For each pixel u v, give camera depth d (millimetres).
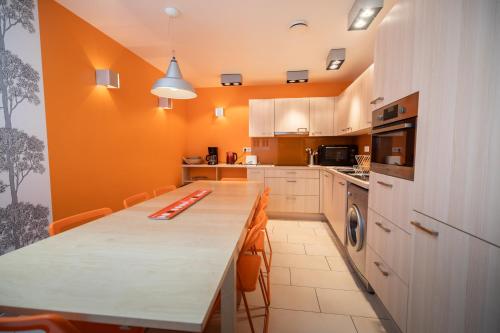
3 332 559
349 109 3242
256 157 4270
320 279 2051
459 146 910
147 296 625
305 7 1974
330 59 2807
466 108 877
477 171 828
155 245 961
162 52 2896
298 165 4344
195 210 1522
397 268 1362
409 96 1261
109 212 1497
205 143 4566
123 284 681
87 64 2211
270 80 4055
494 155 766
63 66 1965
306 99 3965
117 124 2645
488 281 786
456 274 917
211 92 4504
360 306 1705
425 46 1128
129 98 2846
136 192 3004
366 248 1854
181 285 675
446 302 968
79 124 2137
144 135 3174
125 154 2789
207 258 844
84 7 1974
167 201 1769
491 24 777
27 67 1684
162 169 3660
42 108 1798
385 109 1547
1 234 1558
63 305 594
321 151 3920
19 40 1628
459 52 911
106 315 560
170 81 1775
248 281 1254
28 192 1716
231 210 1523
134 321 553
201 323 526
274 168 3861
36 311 585
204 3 1920
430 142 1082
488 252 786
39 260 833
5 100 1560
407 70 1288
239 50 2824
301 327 1505
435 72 1051
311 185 3789
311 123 3963
